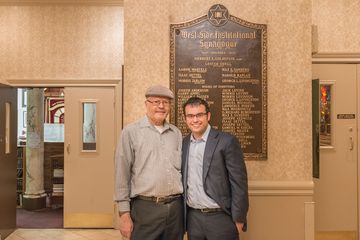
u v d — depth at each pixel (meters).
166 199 2.26
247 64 2.84
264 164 2.88
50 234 4.61
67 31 4.75
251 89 2.84
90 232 4.68
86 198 4.84
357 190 3.99
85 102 4.80
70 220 4.83
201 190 2.23
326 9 3.96
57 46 4.75
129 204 2.33
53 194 6.09
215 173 2.20
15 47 4.73
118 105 4.75
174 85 2.82
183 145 2.36
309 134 2.89
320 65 3.99
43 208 5.89
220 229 2.21
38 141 5.80
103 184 4.83
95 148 4.85
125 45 2.85
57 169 6.13
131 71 2.85
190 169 2.28
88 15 4.75
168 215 2.25
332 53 3.94
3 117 4.43
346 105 4.00
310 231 2.87
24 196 5.81
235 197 2.19
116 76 4.76
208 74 2.83
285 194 2.87
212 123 2.83
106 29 4.76
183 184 2.30
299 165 2.89
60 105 6.66
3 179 4.41
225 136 2.24
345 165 3.99
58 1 4.70
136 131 2.31
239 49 2.84
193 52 2.83
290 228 2.87
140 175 2.27
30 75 4.73
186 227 2.34
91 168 4.83
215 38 2.84
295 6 2.90
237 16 2.87
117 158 2.33
